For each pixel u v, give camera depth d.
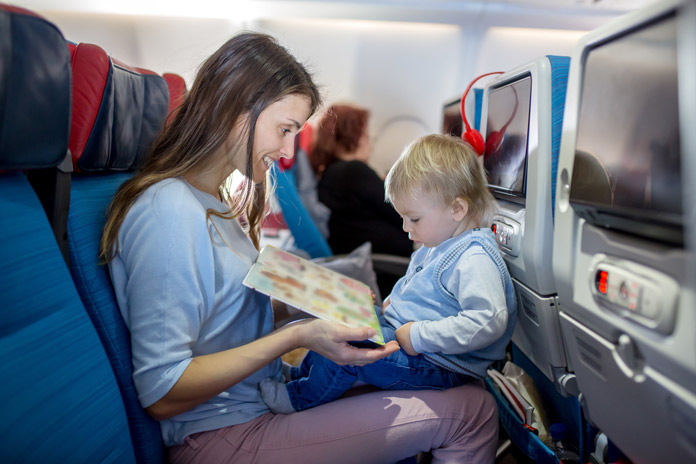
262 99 0.71
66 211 0.64
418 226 0.88
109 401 0.61
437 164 0.83
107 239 0.68
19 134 0.50
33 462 0.49
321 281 0.89
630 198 0.51
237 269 0.75
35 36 0.51
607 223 0.54
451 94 2.89
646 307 0.48
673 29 0.43
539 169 0.77
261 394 0.82
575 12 2.65
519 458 1.12
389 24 2.73
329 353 0.71
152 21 2.59
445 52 2.80
